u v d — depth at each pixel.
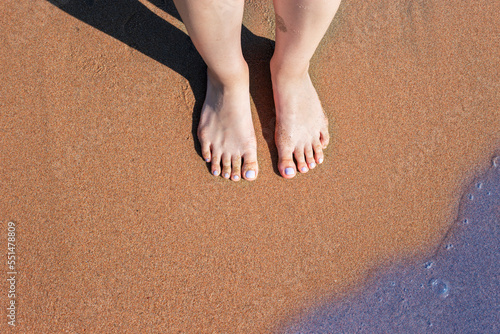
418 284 1.08
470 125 1.15
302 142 1.12
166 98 1.14
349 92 1.16
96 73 1.15
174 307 1.06
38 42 1.15
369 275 1.09
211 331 1.06
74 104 1.13
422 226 1.11
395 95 1.16
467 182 1.13
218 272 1.08
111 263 1.08
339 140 1.14
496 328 1.06
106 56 1.15
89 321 1.05
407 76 1.17
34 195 1.09
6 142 1.11
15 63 1.14
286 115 1.11
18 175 1.10
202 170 1.12
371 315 1.07
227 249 1.09
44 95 1.13
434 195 1.12
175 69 1.15
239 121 1.11
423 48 1.19
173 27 1.17
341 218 1.11
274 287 1.08
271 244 1.09
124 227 1.09
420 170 1.13
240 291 1.07
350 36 1.19
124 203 1.10
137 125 1.13
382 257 1.09
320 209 1.11
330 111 1.15
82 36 1.16
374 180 1.12
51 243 1.08
